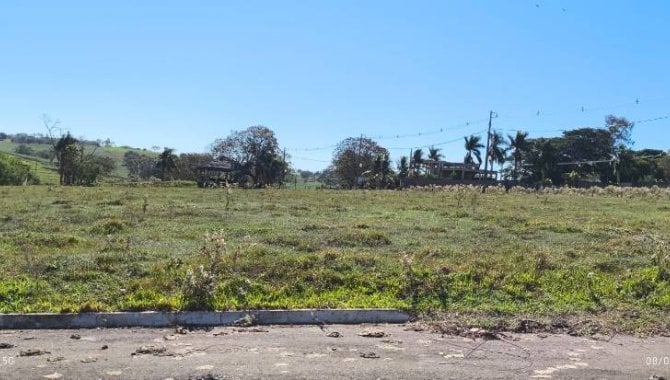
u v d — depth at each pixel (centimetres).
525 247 1266
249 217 1792
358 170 8300
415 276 927
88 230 1391
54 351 604
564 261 1105
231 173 7106
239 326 733
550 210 2514
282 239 1259
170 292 818
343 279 912
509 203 2962
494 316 802
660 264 1021
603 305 872
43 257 972
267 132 7906
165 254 1045
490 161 8056
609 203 3228
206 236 988
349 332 714
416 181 6769
